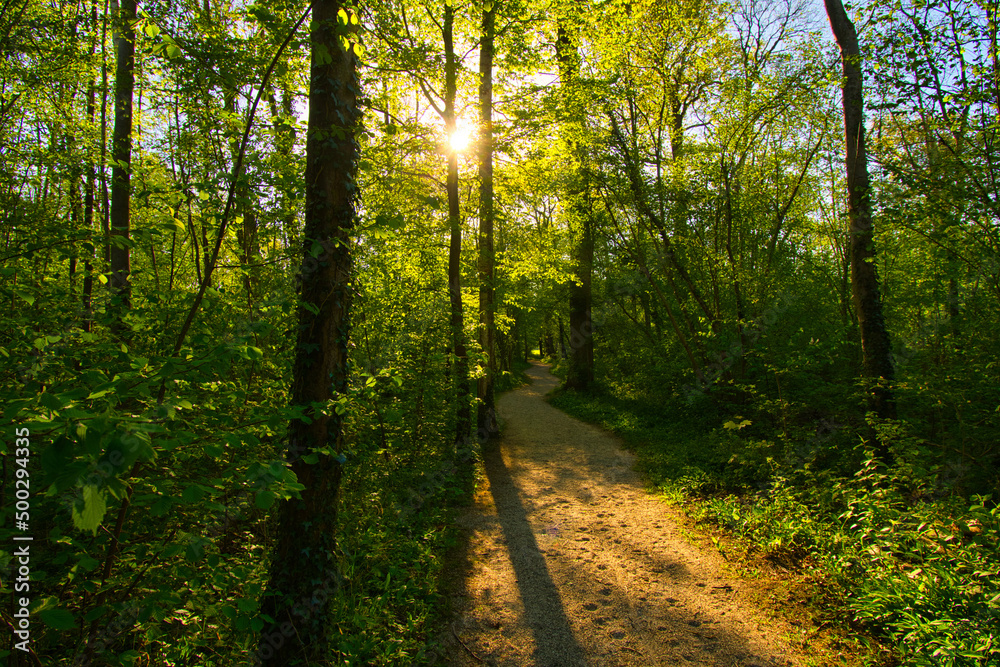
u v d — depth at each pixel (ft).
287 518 10.75
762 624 12.80
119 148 18.29
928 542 12.91
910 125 19.34
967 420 18.86
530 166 30.99
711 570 15.93
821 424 26.02
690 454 28.94
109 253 18.45
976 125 16.29
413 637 12.46
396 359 23.59
